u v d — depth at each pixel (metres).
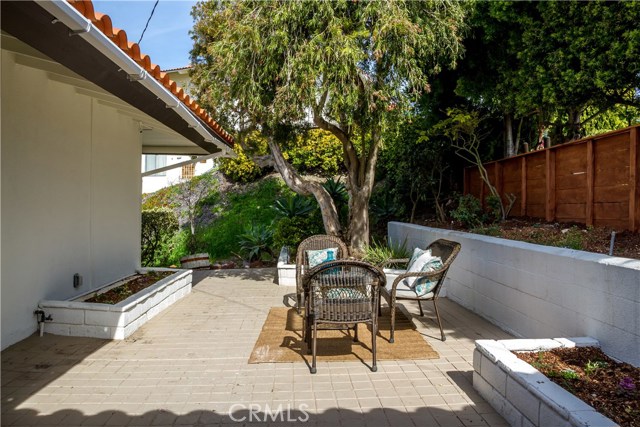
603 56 4.53
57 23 2.12
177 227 9.98
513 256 4.18
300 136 7.93
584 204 5.13
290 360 3.53
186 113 4.05
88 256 4.93
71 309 4.02
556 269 3.50
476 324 4.61
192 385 3.05
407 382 3.12
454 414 2.64
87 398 2.83
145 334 4.21
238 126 7.75
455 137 7.46
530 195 6.50
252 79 5.36
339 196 9.42
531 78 5.55
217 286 6.70
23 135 3.75
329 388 3.01
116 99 4.58
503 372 2.59
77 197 4.68
